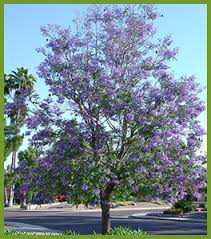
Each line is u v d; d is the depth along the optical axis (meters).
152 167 14.20
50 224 30.20
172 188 14.70
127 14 15.65
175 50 15.56
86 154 14.40
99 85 14.55
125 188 14.55
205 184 14.84
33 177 14.74
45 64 15.00
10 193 56.22
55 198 14.76
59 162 14.22
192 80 14.75
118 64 15.47
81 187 13.56
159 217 36.78
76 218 36.84
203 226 28.69
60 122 14.87
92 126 14.61
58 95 14.96
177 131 14.14
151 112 14.29
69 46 15.12
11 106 15.06
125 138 14.59
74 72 14.92
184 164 14.73
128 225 29.53
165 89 14.69
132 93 14.59
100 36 15.55
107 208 15.31
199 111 14.55
